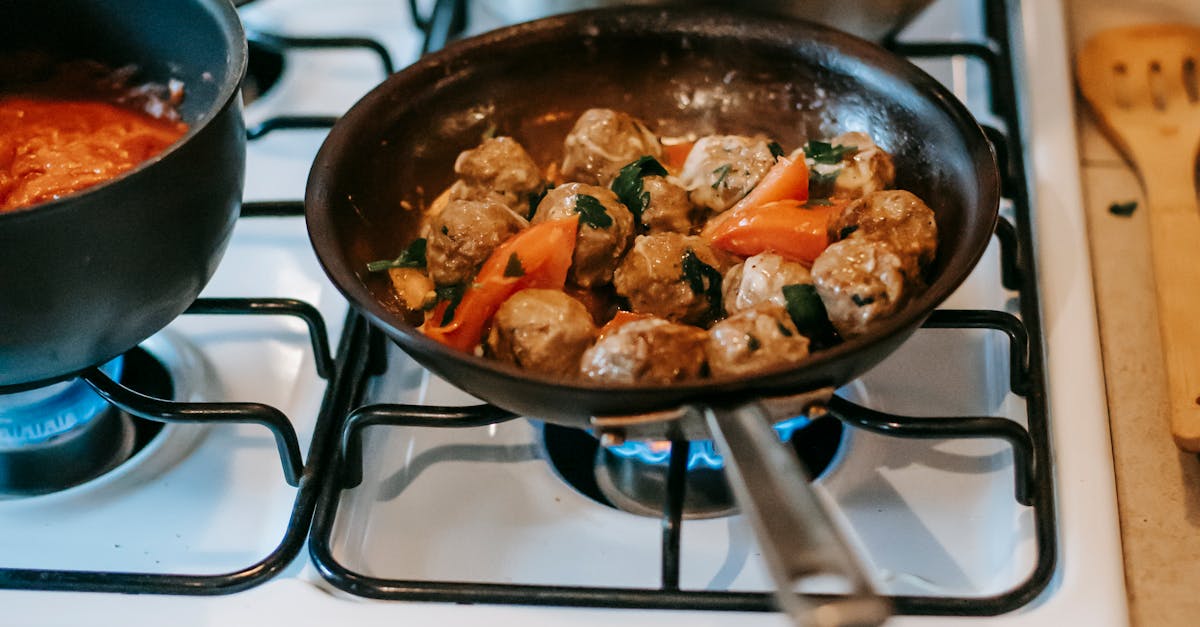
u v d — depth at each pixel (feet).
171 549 2.45
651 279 2.51
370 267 2.64
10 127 2.91
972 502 2.50
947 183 2.63
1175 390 2.58
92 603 2.25
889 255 2.31
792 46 2.97
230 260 3.17
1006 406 2.65
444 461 2.66
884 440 2.65
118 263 2.16
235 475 2.61
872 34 3.47
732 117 3.17
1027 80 3.45
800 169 2.65
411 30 4.01
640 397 1.98
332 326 2.95
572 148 2.89
